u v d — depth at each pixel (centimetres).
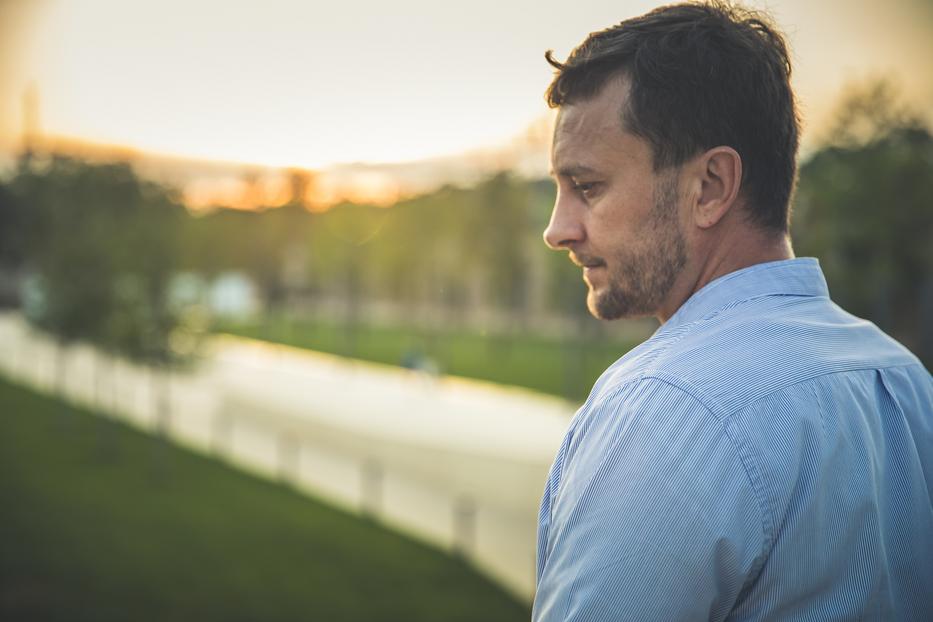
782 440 91
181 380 2934
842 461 95
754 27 111
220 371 3341
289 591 884
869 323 115
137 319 1705
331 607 834
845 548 93
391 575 937
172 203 1853
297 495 1341
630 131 105
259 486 1410
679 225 107
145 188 1861
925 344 1797
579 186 111
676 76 103
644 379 97
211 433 1970
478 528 1138
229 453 1723
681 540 89
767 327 101
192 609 827
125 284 1756
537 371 3269
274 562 987
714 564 89
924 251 1623
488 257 3672
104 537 1092
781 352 98
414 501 1296
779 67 109
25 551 1019
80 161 1966
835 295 1608
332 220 4488
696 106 104
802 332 102
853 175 1603
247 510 1244
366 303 6712
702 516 88
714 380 94
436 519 1191
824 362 100
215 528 1140
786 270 108
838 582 93
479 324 5594
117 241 1767
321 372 3369
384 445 1795
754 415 92
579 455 100
